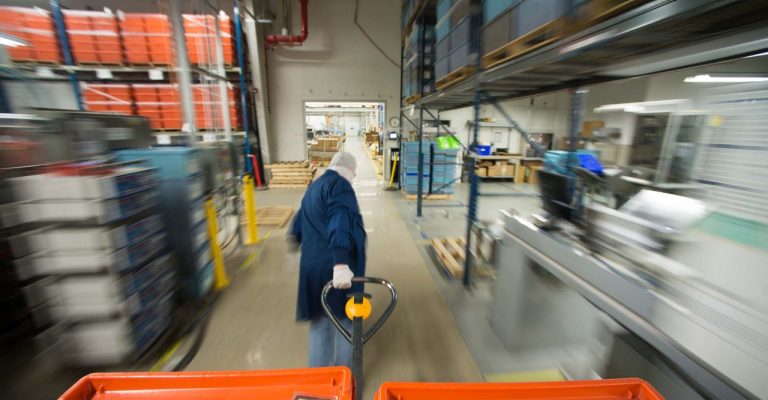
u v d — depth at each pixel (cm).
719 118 129
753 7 96
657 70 211
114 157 258
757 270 105
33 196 191
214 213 329
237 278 356
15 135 206
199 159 311
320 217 182
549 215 217
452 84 344
